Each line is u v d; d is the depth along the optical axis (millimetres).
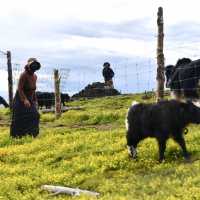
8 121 35844
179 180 17031
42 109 42594
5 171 21500
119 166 20125
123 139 23219
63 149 23531
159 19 28156
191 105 19953
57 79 33344
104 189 17750
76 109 38219
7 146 26109
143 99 39531
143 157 20500
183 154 19812
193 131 23312
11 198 18266
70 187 18922
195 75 26312
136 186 17344
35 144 25266
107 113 30516
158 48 28156
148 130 20219
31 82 26875
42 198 17734
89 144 23750
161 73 28125
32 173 20719
